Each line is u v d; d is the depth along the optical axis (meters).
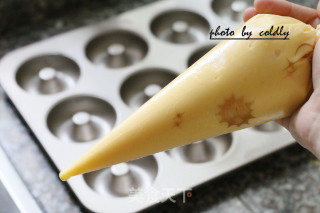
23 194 0.54
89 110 0.68
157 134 0.38
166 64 0.71
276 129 0.65
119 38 0.76
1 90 0.68
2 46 0.74
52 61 0.72
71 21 0.78
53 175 0.60
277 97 0.40
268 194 0.59
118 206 0.56
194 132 0.39
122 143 0.38
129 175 0.60
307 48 0.40
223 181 0.60
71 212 0.57
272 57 0.39
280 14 0.48
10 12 0.74
